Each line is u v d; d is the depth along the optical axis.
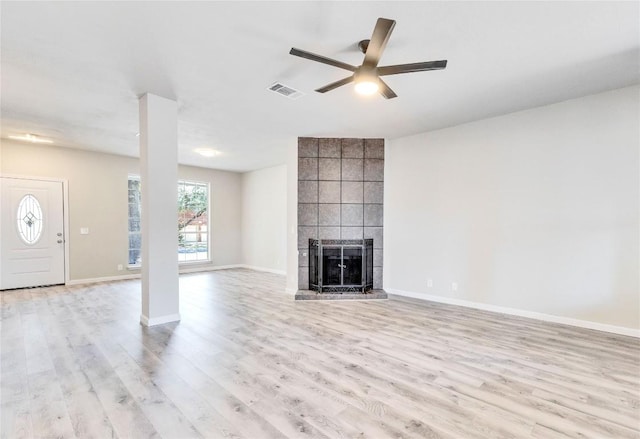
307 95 3.62
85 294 5.29
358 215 5.43
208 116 4.34
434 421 1.99
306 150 5.39
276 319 4.02
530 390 2.35
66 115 4.28
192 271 7.99
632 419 2.02
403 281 5.32
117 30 2.41
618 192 3.49
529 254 4.07
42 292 5.42
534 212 4.03
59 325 3.72
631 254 3.43
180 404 2.15
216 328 3.66
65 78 3.20
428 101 3.79
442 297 4.88
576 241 3.74
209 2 2.09
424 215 5.07
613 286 3.53
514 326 3.74
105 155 6.53
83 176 6.28
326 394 2.29
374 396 2.26
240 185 8.91
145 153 3.63
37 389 2.32
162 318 3.78
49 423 1.94
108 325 3.73
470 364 2.77
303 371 2.63
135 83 3.32
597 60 2.84
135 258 7.05
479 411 2.10
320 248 5.23
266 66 2.97
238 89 3.47
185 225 8.08
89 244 6.34
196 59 2.84
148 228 3.64
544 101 3.80
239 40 2.54
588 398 2.25
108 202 6.57
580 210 3.71
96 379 2.47
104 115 4.28
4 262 5.53
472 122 4.56
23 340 3.25
